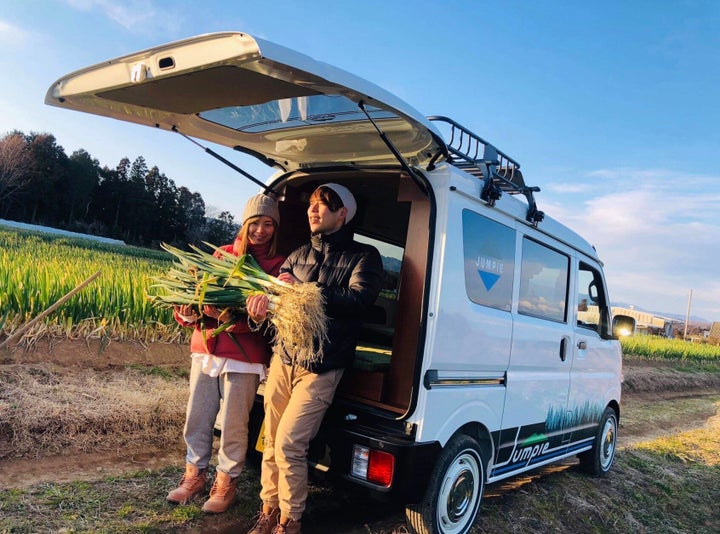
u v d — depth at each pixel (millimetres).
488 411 3574
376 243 4145
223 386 3340
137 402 4527
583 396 5055
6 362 4809
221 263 3135
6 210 57156
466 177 3352
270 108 3082
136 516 3102
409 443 2924
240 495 3635
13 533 2688
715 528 5055
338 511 3754
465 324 3279
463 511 3453
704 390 17203
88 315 5949
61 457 3711
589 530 4340
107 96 2920
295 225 4113
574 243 4934
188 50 2383
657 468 6305
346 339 2971
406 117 2688
